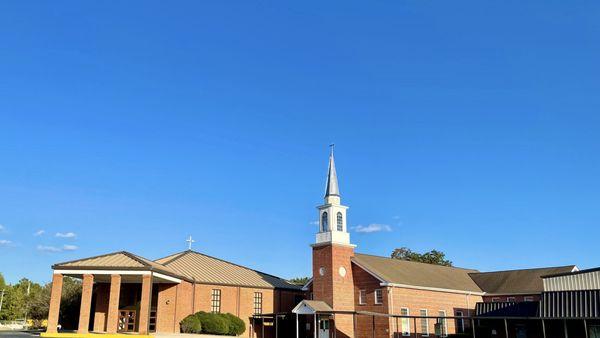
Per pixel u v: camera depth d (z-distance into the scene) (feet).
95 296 173.68
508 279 191.01
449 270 200.75
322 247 163.53
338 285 158.40
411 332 156.56
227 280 178.70
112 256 146.92
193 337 140.26
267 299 187.93
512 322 148.56
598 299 119.34
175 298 157.89
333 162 172.35
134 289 162.09
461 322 174.91
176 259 180.34
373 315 143.13
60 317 194.29
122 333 138.41
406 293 158.92
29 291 363.35
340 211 167.02
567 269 182.19
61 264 139.44
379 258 176.96
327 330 155.94
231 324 162.71
